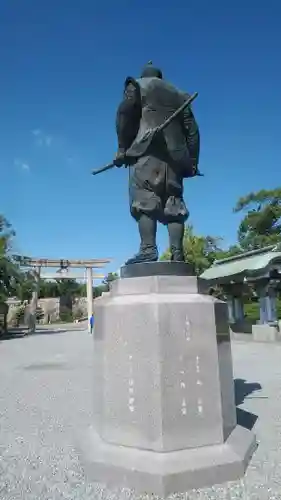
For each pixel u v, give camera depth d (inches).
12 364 500.7
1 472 156.6
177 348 146.6
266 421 218.2
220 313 161.0
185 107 176.9
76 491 136.7
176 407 143.5
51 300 2239.2
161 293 155.8
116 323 154.9
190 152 195.5
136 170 185.9
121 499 129.2
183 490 132.6
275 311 708.0
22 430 213.8
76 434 187.9
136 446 144.7
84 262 1480.1
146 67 201.0
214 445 147.0
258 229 1350.9
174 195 188.2
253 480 140.6
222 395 153.6
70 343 813.9
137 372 147.6
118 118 188.1
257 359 485.1
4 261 1107.3
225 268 800.9
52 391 320.8
